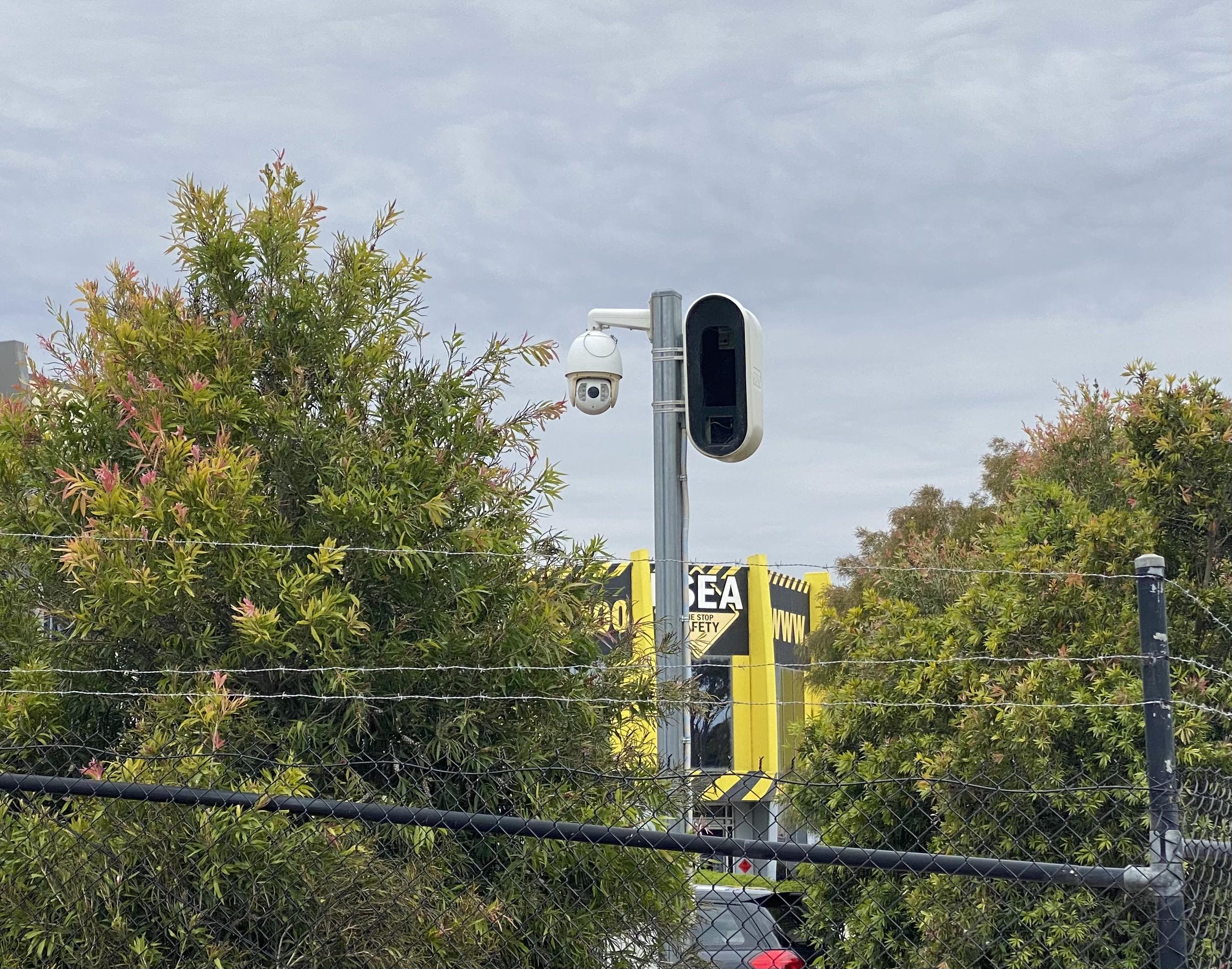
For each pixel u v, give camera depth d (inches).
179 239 681.0
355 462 631.2
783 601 3137.3
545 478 690.2
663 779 398.9
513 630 622.5
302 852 476.7
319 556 578.2
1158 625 358.3
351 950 478.9
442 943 498.6
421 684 614.2
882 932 654.5
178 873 473.7
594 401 734.5
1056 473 1152.8
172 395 625.9
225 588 578.6
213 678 557.6
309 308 681.0
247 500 583.8
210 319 684.1
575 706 631.2
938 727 1057.5
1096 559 975.0
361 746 606.5
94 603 559.8
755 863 447.5
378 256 697.0
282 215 682.2
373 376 681.0
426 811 368.8
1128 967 689.0
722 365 678.5
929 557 1503.4
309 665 589.0
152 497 564.4
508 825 360.2
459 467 657.6
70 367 664.4
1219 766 828.0
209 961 457.4
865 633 1255.5
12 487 629.3
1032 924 685.3
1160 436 931.3
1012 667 968.9
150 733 547.2
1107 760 855.7
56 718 585.0
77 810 482.0
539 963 544.4
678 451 702.5
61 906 470.3
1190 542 943.0
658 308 708.7
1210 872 396.8
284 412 639.8
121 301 677.3
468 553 603.5
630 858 516.7
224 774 522.3
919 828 959.6
